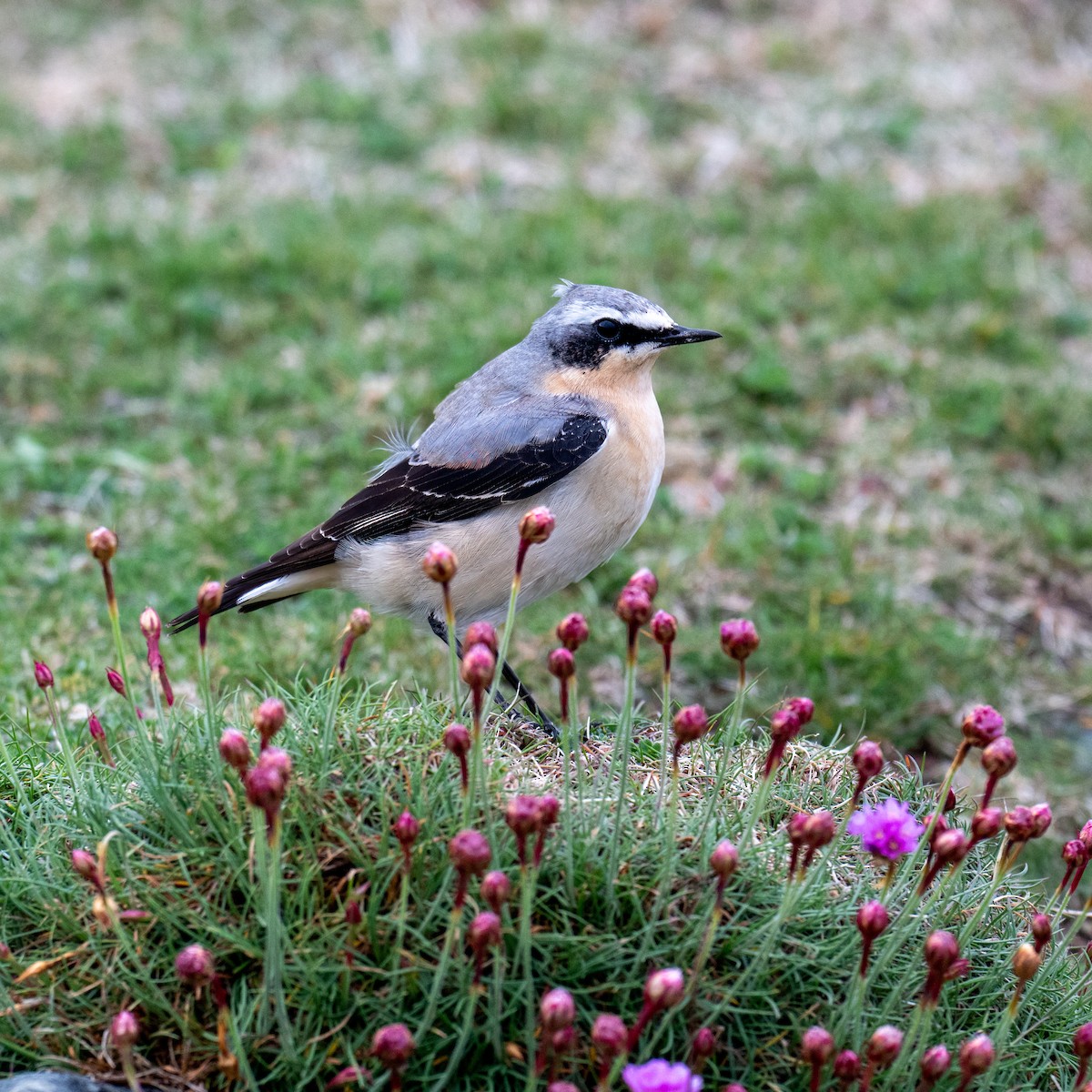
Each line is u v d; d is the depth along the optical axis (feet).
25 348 49.85
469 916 20.20
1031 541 43.04
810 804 24.32
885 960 20.13
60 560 39.19
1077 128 63.98
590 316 30.19
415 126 63.00
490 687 19.31
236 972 20.26
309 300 51.96
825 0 70.85
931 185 60.64
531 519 20.03
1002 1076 20.71
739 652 20.99
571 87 64.75
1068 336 53.06
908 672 36.81
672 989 17.22
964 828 25.45
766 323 51.75
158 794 21.24
